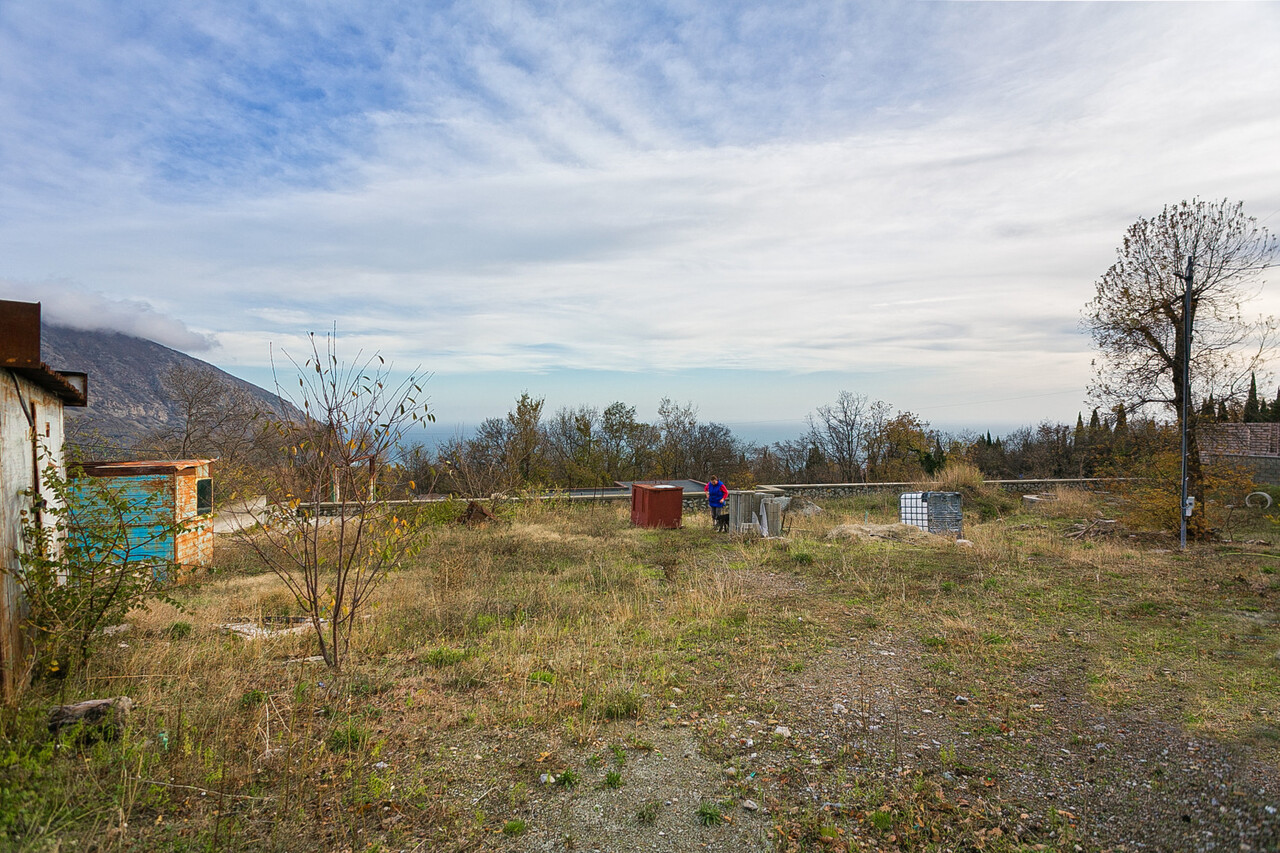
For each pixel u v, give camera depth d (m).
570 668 6.07
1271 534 16.03
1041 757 4.37
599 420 38.62
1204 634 7.25
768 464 47.72
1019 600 8.91
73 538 5.67
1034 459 43.97
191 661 5.71
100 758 3.83
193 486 10.91
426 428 6.24
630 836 3.48
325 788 3.80
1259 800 3.65
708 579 10.45
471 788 3.93
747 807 3.76
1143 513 16.05
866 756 4.40
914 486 24.08
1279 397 35.62
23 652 5.16
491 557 12.34
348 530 9.60
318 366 5.93
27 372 5.20
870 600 9.02
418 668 6.08
